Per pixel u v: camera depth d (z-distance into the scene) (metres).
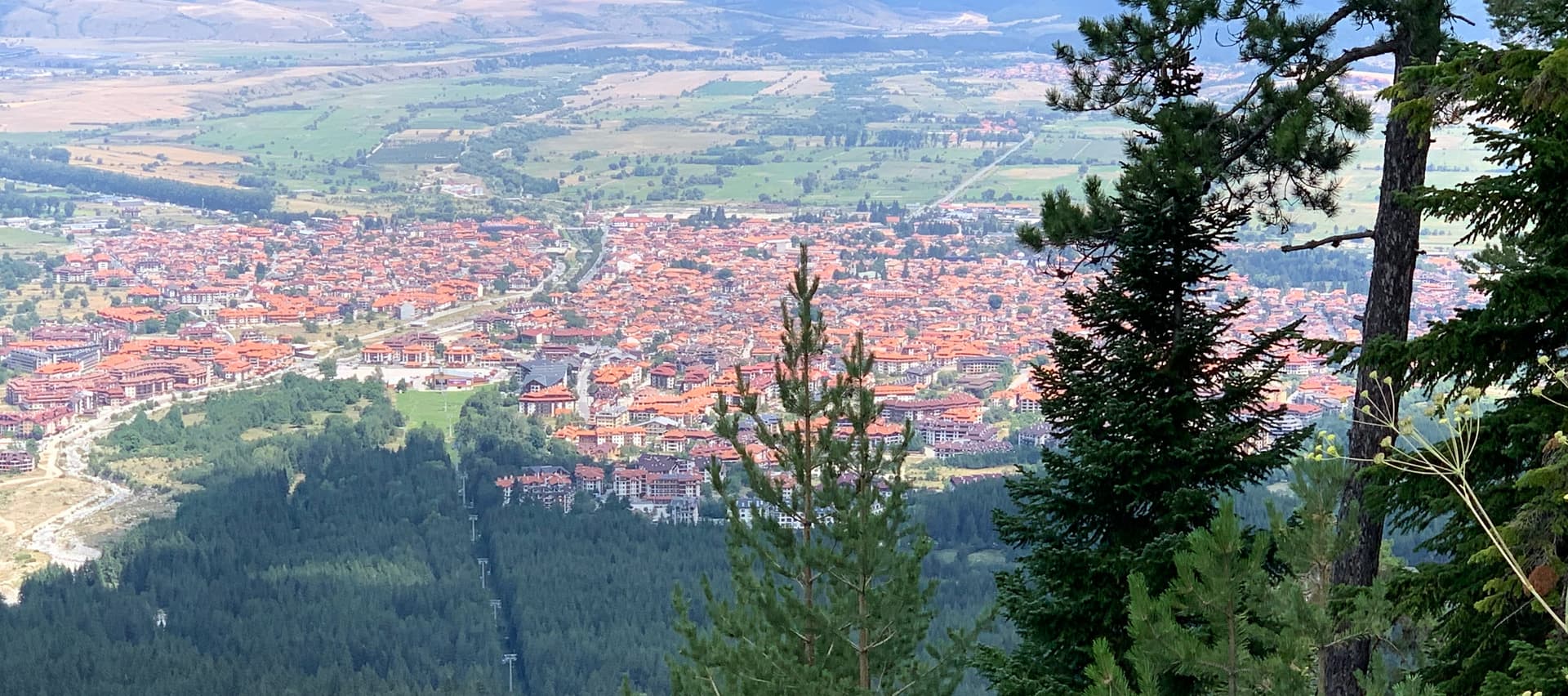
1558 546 15.45
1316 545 19.78
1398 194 17.56
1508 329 16.88
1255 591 13.45
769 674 26.88
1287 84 25.58
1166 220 23.52
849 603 27.30
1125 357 23.34
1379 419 12.52
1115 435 23.33
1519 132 16.94
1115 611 22.12
